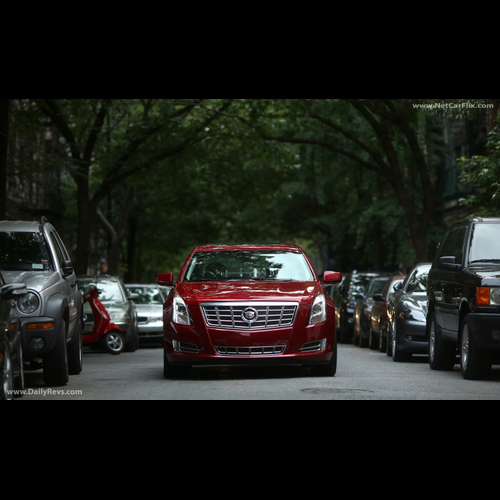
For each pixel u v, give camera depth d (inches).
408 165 4485.7
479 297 1450.5
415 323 1990.7
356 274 3371.1
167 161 4274.1
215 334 1402.6
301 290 1460.4
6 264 1428.4
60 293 1381.6
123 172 3956.7
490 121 4138.8
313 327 1423.5
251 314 1402.6
